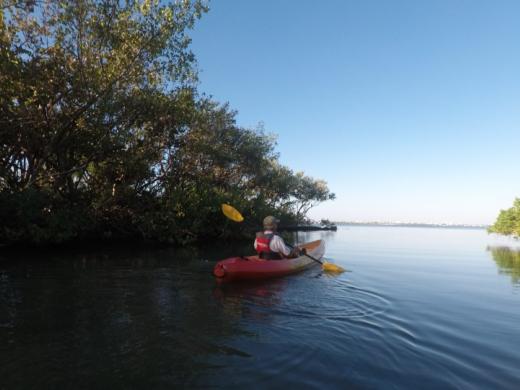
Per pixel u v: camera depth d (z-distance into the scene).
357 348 3.38
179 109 13.30
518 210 27.45
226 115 21.62
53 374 2.75
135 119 13.30
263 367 2.94
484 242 26.12
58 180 12.97
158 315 4.34
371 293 5.89
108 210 14.46
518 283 7.34
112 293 5.46
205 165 20.31
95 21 10.55
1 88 9.74
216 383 2.66
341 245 18.23
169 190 16.34
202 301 5.08
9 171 12.15
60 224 11.88
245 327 3.94
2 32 9.43
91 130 12.48
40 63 10.62
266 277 6.89
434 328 4.10
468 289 6.59
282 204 38.59
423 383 2.73
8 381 2.63
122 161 13.49
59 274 7.01
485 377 2.86
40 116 11.19
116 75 11.13
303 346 3.40
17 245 11.82
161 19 10.85
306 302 5.12
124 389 2.55
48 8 10.30
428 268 9.53
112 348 3.28
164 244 15.27
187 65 11.98
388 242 22.28
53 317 4.16
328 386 2.64
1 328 3.74
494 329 4.12
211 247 14.94
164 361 3.02
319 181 56.84
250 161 26.19
